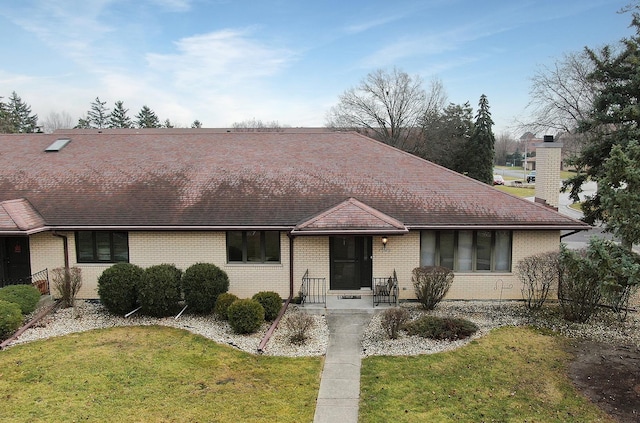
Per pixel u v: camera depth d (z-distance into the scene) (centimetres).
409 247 1552
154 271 1404
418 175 1750
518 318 1366
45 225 1541
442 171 1775
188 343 1185
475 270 1570
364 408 869
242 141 2047
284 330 1293
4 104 6856
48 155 1933
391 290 1541
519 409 853
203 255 1577
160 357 1094
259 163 1844
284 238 1564
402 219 1530
